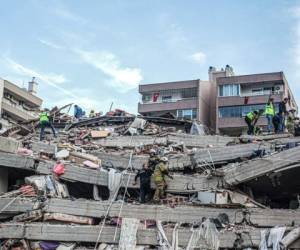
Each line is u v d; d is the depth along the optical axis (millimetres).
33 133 27219
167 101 64125
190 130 26828
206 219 15984
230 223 16203
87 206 16922
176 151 21453
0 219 17250
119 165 20266
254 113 24266
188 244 15359
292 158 17312
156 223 16156
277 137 21797
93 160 19953
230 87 60625
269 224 15922
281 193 19453
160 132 24703
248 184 18391
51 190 18062
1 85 61938
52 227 16078
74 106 30766
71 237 15984
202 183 18172
